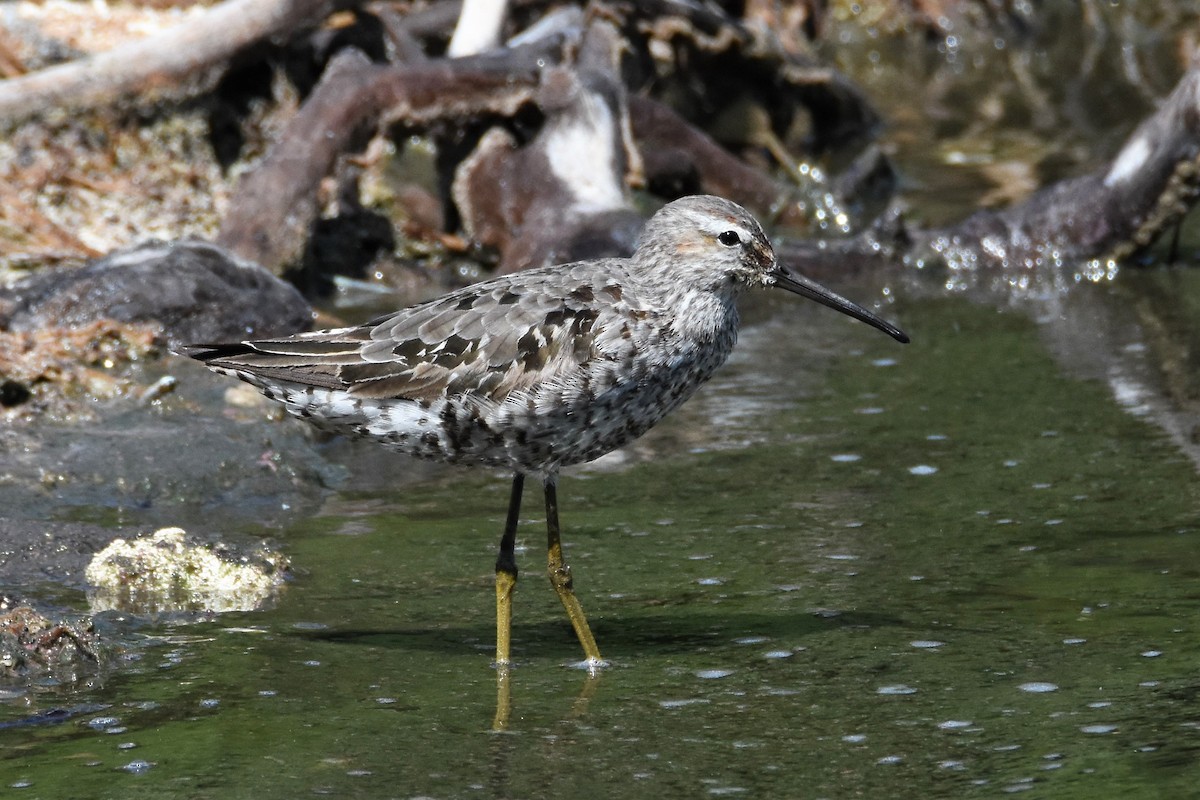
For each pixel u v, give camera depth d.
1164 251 19.97
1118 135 24.69
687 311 10.59
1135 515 12.02
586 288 10.41
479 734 8.88
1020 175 22.86
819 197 21.89
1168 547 11.37
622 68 22.14
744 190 21.56
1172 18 30.98
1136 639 9.86
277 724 8.99
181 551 11.19
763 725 8.91
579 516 12.43
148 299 15.57
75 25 21.75
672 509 12.49
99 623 10.33
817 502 12.54
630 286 10.52
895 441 13.85
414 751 8.67
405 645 10.16
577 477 13.30
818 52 28.92
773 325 17.62
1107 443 13.59
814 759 8.48
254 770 8.44
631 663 9.84
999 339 16.80
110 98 19.45
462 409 10.14
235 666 9.78
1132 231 19.25
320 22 20.41
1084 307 17.89
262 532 12.14
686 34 23.02
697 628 10.33
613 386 10.27
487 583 11.23
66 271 16.19
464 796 8.16
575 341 10.17
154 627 10.37
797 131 24.59
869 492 12.70
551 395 10.12
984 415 14.45
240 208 17.94
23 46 20.91
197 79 19.77
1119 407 14.49
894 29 30.48
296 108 20.97
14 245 17.84
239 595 10.94
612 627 10.41
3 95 19.11
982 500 12.44
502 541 10.30
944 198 21.88
